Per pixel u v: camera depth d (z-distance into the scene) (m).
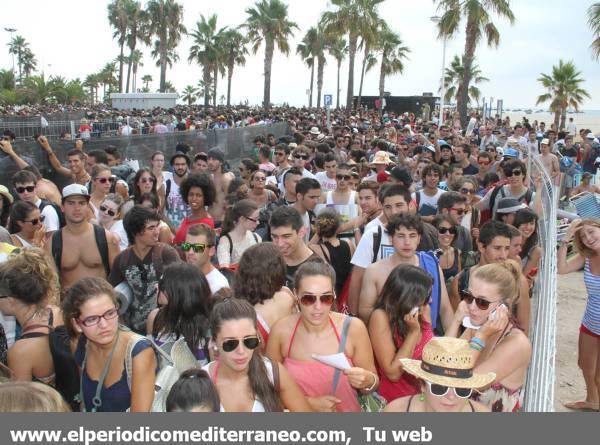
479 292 3.15
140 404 2.83
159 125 23.06
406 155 12.83
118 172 8.67
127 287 4.35
